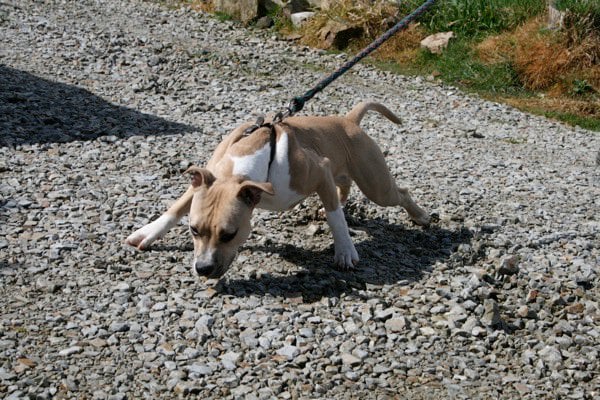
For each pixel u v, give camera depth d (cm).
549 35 622
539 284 326
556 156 467
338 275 323
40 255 318
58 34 584
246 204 300
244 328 295
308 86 554
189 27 668
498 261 335
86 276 310
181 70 548
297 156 312
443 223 366
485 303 310
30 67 499
